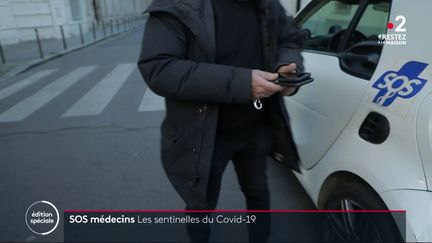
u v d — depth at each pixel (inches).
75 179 121.0
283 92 62.4
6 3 364.5
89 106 196.1
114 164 131.5
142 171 126.3
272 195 107.1
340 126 77.9
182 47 57.2
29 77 242.5
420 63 61.9
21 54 339.6
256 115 67.5
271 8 61.9
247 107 64.2
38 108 183.2
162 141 66.9
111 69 306.3
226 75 54.5
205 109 59.3
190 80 54.4
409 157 58.3
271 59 63.7
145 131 163.2
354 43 89.0
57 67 306.2
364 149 68.2
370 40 83.3
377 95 67.7
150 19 57.6
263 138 71.8
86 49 458.9
